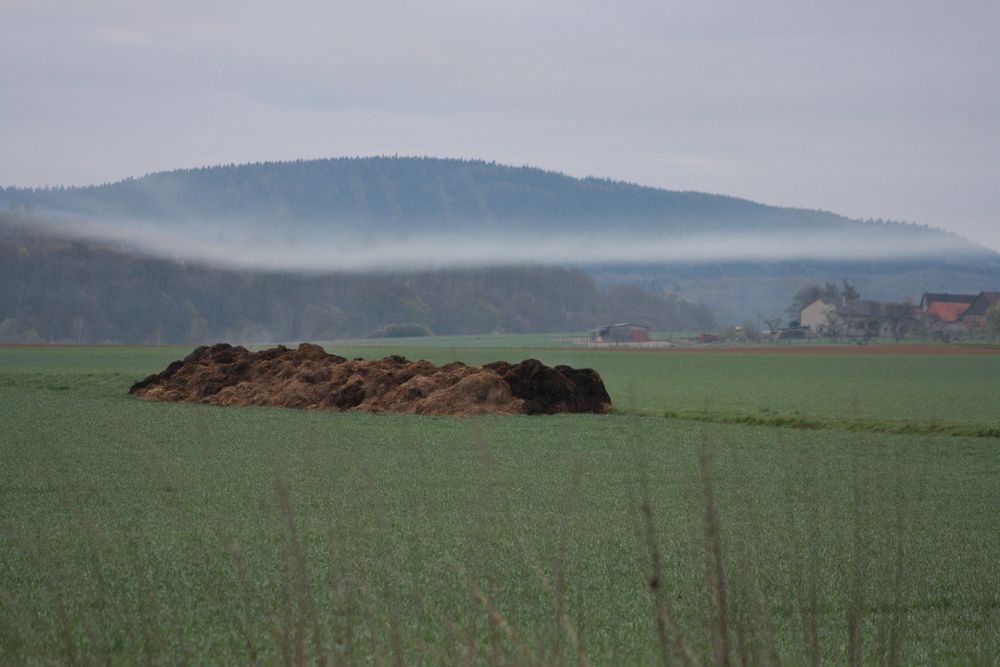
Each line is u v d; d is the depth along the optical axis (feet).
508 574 74.49
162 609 64.08
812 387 357.41
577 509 104.63
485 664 52.16
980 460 152.66
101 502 105.09
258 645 56.59
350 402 233.35
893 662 50.16
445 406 222.28
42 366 451.53
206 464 135.33
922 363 582.35
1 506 102.17
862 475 135.13
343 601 59.21
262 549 81.82
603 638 59.93
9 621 60.29
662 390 337.93
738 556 81.97
